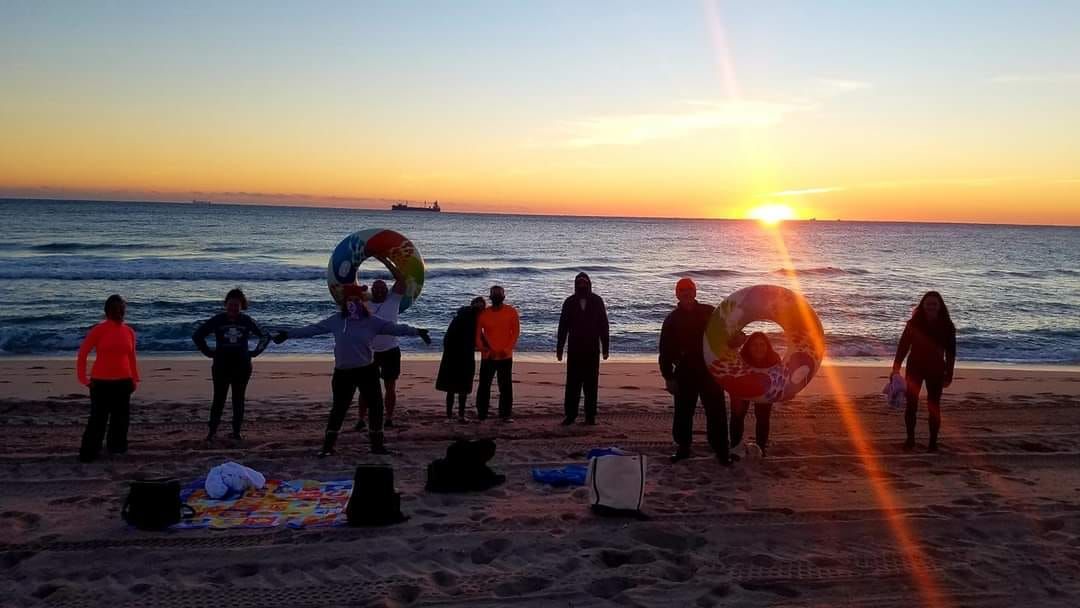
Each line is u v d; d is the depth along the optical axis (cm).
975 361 1756
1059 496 639
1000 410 1047
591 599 436
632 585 456
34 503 582
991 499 626
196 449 749
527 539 520
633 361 1574
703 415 966
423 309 2362
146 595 433
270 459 710
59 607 418
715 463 721
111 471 668
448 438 814
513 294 2800
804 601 442
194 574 461
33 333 1741
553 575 467
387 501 542
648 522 559
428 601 431
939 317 784
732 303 693
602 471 571
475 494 620
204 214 11175
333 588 445
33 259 3538
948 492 645
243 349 795
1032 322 2403
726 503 605
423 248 5878
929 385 786
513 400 1094
